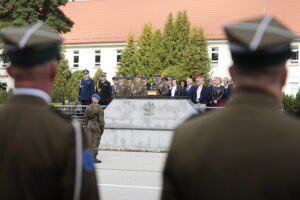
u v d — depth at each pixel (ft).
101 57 207.51
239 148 7.17
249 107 7.42
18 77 8.77
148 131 58.54
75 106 65.31
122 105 59.93
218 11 197.26
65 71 176.04
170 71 153.99
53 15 142.41
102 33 209.36
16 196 8.18
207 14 197.67
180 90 68.95
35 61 8.63
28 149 8.30
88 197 8.34
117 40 204.23
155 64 169.27
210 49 191.83
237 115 7.42
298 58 181.47
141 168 43.27
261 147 7.09
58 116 8.76
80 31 212.84
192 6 201.46
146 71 169.89
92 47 208.85
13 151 8.33
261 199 6.92
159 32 172.65
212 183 7.16
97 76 177.47
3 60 128.16
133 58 171.73
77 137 8.44
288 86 182.60
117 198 30.07
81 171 8.28
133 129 59.26
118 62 205.36
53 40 8.74
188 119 7.98
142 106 58.90
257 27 7.36
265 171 6.97
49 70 8.87
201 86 65.51
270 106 7.45
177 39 170.71
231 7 196.54
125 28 207.41
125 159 50.11
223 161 7.16
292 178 6.86
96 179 8.72
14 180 8.23
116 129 59.98
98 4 217.56
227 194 7.06
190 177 7.30
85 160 8.39
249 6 195.00
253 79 7.47
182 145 7.53
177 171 7.44
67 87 151.12
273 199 6.91
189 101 57.21
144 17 207.41
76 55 211.82
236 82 7.67
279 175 6.91
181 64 167.73
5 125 8.57
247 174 7.02
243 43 7.23
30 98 8.73
